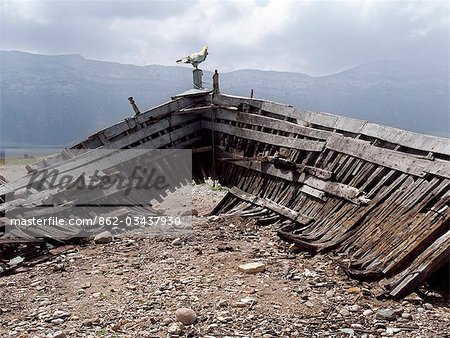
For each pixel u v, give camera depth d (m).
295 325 6.24
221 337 5.89
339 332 6.03
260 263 8.70
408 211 8.36
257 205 12.70
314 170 11.22
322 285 7.71
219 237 10.85
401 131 9.66
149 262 9.30
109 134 14.04
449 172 8.16
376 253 8.30
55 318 6.71
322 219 10.45
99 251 10.30
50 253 10.35
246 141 14.21
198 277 8.21
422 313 6.60
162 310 6.81
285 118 13.02
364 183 9.89
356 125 10.77
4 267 9.59
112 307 7.04
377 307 6.83
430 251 7.32
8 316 6.95
